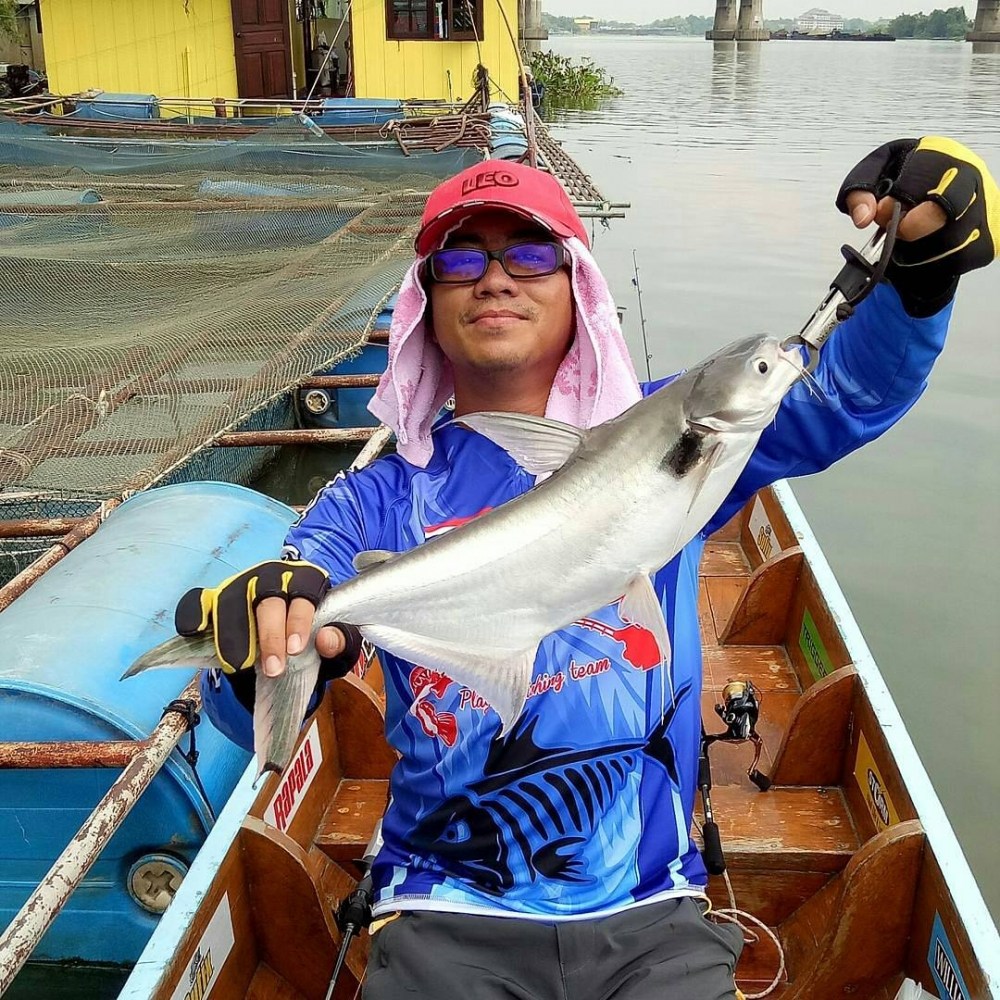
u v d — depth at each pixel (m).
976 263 1.91
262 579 1.74
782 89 50.81
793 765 3.45
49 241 8.43
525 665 1.95
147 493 4.64
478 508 2.34
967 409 9.64
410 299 2.42
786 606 4.39
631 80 58.91
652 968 2.03
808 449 2.28
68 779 3.36
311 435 5.63
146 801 3.34
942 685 5.68
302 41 16.92
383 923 2.21
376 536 2.37
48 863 3.48
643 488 1.84
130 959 3.54
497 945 2.09
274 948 2.88
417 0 14.61
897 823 2.89
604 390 2.34
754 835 3.25
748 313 12.62
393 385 2.45
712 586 5.07
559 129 31.97
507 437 1.96
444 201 2.32
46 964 3.56
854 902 2.72
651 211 19.19
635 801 2.19
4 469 4.63
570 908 2.10
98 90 14.14
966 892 2.47
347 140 12.51
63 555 4.32
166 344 5.97
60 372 5.57
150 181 10.84
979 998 2.29
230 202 9.42
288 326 6.28
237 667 1.70
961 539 7.30
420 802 2.23
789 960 3.09
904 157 1.89
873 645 6.05
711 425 1.80
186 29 14.52
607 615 2.22
